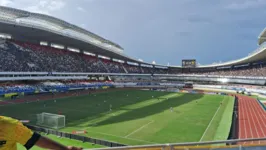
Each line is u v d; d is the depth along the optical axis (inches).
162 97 2568.9
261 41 3041.3
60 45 3442.4
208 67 4729.3
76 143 916.0
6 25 2277.3
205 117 1494.8
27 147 109.4
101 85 3526.1
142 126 1245.1
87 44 3307.1
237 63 4163.4
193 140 1015.6
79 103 2012.8
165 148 172.7
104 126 1232.8
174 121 1371.8
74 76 3191.4
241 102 2321.6
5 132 103.3
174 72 4960.6
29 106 1827.0
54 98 2311.8
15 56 2625.5
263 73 3533.5
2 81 2508.6
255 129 1226.0
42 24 2647.6
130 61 4677.7
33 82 2812.5
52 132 1023.0
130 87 3855.8
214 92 3267.7
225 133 1115.3
